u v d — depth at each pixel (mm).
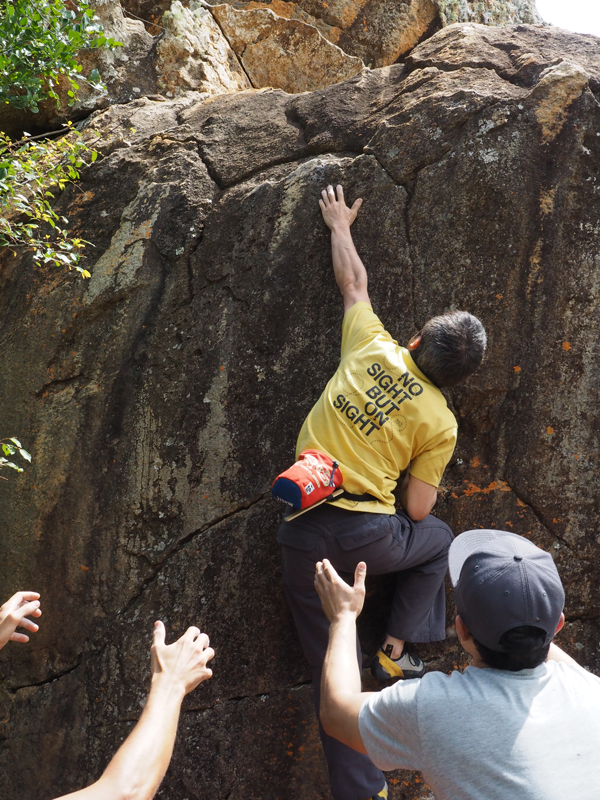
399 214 2773
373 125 2934
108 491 2898
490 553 1478
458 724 1350
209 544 2818
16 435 3039
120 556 2865
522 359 2719
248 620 2791
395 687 1467
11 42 3078
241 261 2902
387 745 1419
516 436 2748
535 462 2742
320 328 2807
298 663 2781
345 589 1722
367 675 2715
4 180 2916
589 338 2723
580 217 2688
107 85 3777
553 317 2713
